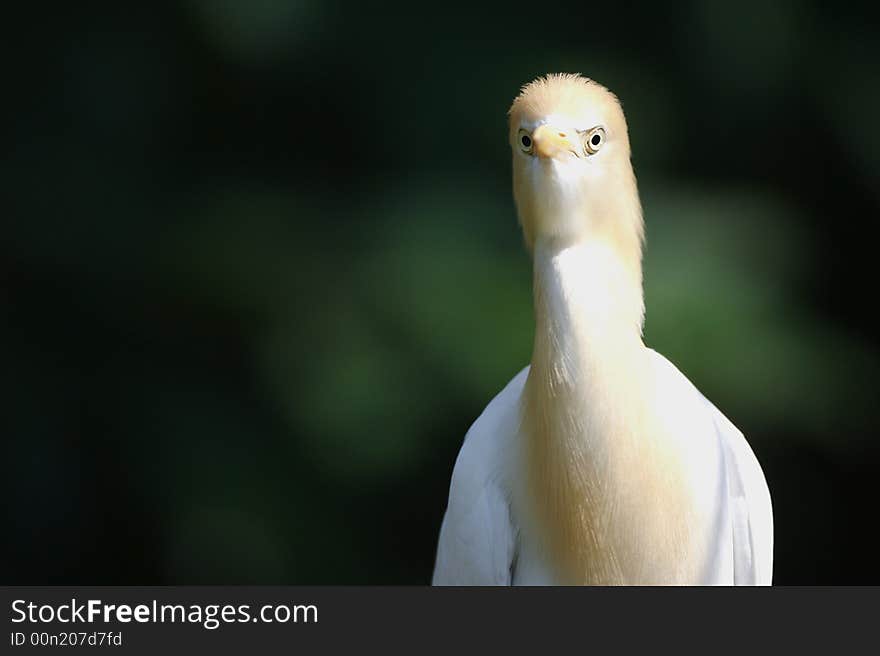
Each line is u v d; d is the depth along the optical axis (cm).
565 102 457
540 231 466
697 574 485
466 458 528
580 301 459
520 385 536
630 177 474
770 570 524
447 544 534
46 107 1055
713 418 523
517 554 512
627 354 464
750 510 514
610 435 462
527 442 486
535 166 457
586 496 470
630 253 472
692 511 480
